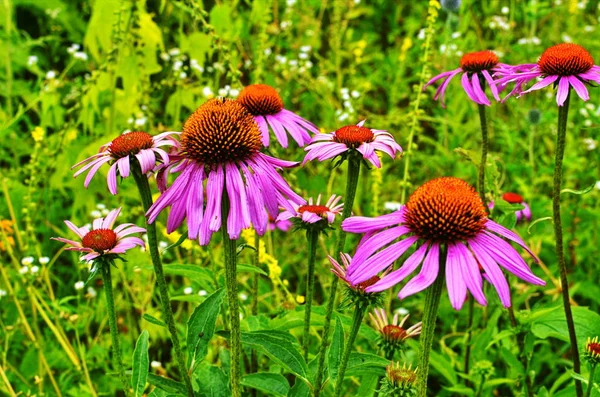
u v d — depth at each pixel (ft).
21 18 4.70
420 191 1.84
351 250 3.04
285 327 2.27
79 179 3.00
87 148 2.98
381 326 2.21
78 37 4.47
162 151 1.89
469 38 3.82
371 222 1.86
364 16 5.02
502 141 3.36
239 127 1.88
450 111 3.61
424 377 1.80
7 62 3.53
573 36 4.21
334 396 1.97
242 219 1.82
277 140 2.33
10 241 2.82
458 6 3.46
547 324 2.35
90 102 3.17
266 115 2.22
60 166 3.03
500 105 3.92
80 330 2.77
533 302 2.93
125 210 3.05
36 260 3.00
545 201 3.05
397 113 3.63
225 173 1.87
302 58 3.53
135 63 3.06
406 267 1.77
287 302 2.54
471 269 1.75
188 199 1.86
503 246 1.80
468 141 3.49
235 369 1.90
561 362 2.65
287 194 1.90
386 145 2.04
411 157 3.09
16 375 2.66
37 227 3.17
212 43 2.78
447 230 1.78
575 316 2.36
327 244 3.03
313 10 4.40
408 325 2.85
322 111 3.74
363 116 3.65
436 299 1.78
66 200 3.51
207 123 1.87
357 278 1.79
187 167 1.89
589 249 3.02
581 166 3.19
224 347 2.43
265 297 2.75
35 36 4.75
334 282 2.04
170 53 3.35
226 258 1.86
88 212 3.05
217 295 2.02
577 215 3.10
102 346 2.73
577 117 3.70
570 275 2.97
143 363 1.96
